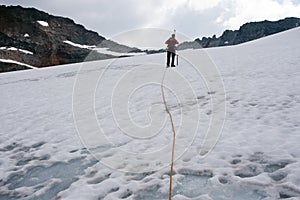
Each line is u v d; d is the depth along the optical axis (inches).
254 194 105.1
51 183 136.3
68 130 216.2
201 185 116.3
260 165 122.9
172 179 123.5
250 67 405.7
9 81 727.7
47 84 556.1
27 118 278.1
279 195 101.6
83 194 120.2
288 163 120.2
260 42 1077.1
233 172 121.3
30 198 125.8
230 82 309.0
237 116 189.8
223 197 106.3
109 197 115.6
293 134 145.9
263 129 159.3
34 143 197.0
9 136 221.5
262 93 240.4
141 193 116.3
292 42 809.5
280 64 389.1
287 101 206.4
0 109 345.4
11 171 154.9
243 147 141.3
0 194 132.7
